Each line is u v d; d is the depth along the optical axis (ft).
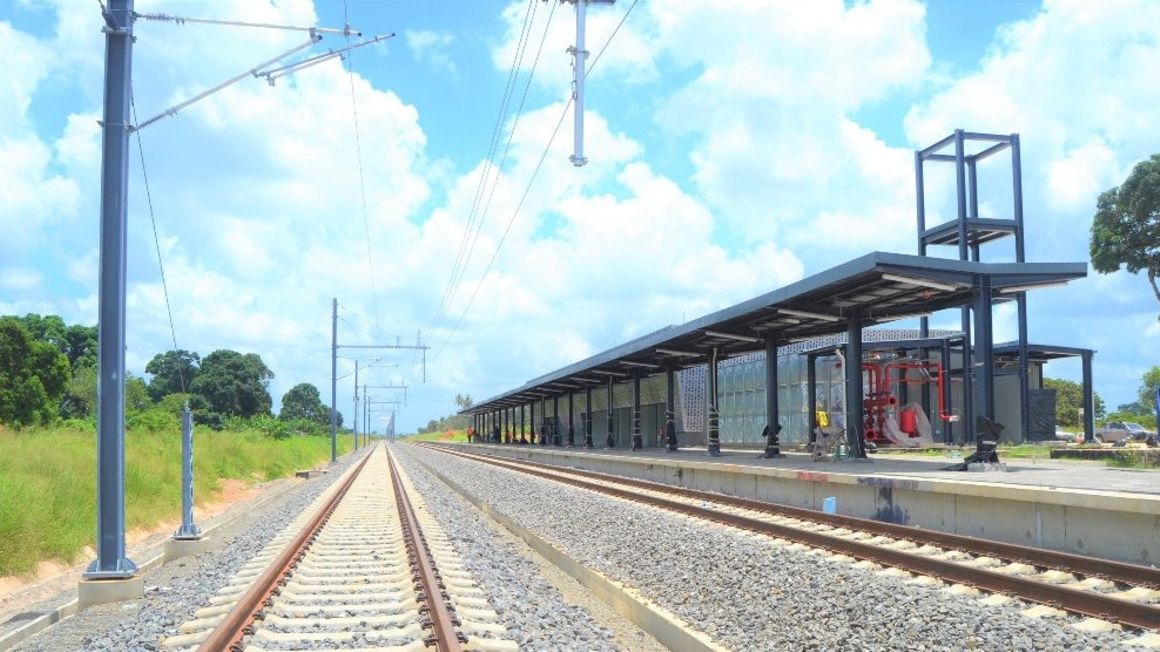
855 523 49.75
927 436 110.63
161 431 125.39
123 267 37.06
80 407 168.66
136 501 70.64
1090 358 133.69
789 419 140.15
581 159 46.19
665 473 97.71
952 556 39.47
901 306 87.35
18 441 69.15
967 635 25.63
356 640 26.63
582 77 47.39
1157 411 103.86
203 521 74.95
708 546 43.06
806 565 36.88
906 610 28.55
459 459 174.09
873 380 117.50
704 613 31.42
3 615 38.45
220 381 295.28
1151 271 119.24
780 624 28.86
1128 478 53.06
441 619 26.81
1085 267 68.59
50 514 52.70
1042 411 129.18
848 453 86.02
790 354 140.26
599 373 158.92
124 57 37.58
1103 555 39.04
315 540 51.08
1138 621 26.35
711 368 113.60
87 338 214.90
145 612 32.78
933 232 142.00
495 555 46.80
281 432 239.50
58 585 45.44
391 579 37.91
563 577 43.32
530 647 26.40
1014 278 69.46
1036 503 43.14
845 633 26.96
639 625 32.50
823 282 72.49
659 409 190.49
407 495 88.38
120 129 37.22
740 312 88.53
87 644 27.91
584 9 47.42
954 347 134.00
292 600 33.14
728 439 163.32
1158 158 118.21
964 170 134.72
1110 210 121.29
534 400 249.14
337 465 184.96
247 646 25.85
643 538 47.78
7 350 134.31
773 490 71.36
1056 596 29.25
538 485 91.81
